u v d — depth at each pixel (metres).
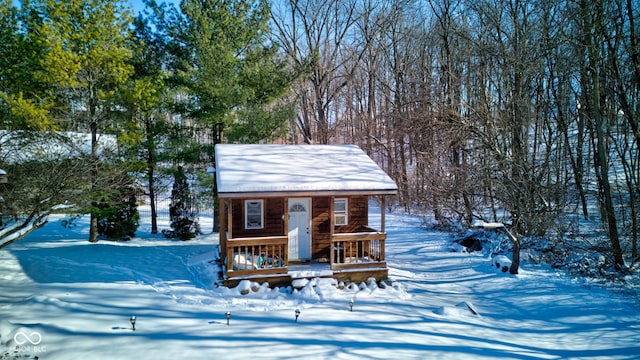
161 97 16.50
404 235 19.53
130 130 15.28
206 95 16.58
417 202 23.86
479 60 19.41
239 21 17.73
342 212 12.32
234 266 10.76
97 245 14.83
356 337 7.18
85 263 11.98
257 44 18.75
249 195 9.94
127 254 13.85
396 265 13.73
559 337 7.88
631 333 8.00
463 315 8.98
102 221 16.66
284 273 10.45
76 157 11.19
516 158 13.29
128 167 14.29
